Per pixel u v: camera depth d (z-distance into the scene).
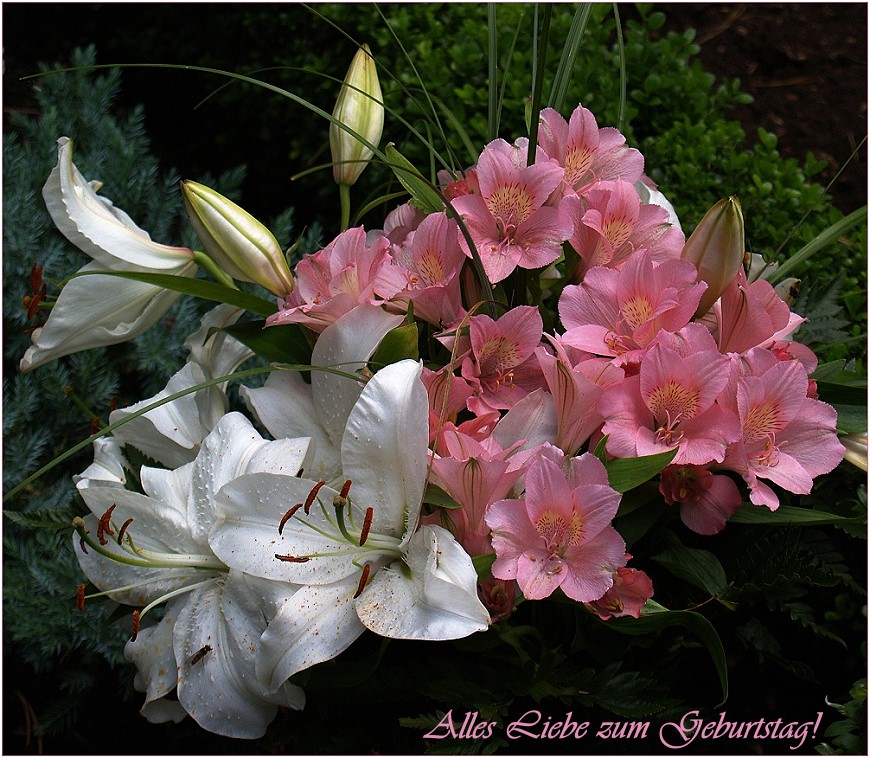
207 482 0.82
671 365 0.78
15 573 1.14
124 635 1.06
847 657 0.90
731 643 0.87
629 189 0.85
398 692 0.83
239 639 0.79
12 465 1.20
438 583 0.74
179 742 1.09
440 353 0.87
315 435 0.84
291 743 0.89
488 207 0.84
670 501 0.80
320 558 0.78
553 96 0.92
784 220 1.18
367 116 0.91
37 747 1.13
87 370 1.25
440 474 0.77
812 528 0.86
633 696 0.79
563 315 0.82
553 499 0.76
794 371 0.80
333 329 0.82
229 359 0.91
